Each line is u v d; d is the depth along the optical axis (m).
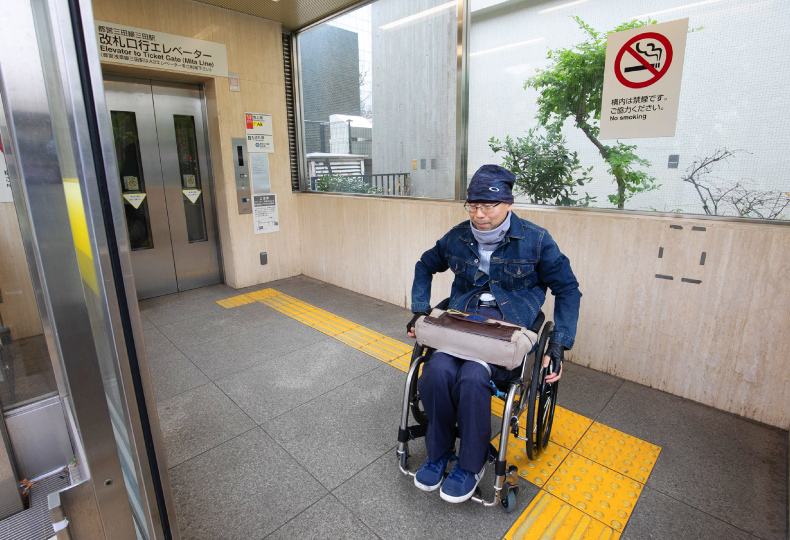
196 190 4.96
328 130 5.06
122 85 4.28
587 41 2.89
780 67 2.28
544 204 3.34
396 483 2.06
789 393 2.37
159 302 4.67
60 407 2.07
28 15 0.84
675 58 2.57
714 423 2.49
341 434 2.42
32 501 1.94
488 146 3.58
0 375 2.04
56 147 0.89
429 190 4.14
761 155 2.40
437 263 2.33
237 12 4.51
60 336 0.95
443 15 3.65
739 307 2.45
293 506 1.92
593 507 1.90
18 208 1.59
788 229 2.27
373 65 4.34
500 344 1.71
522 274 2.06
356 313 4.30
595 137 2.97
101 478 1.06
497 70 3.40
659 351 2.78
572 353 3.19
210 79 4.49
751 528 1.79
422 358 1.97
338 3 4.27
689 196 2.68
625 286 2.84
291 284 5.29
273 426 2.50
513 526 1.81
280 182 5.26
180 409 2.67
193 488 2.03
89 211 0.87
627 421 2.51
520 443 2.32
